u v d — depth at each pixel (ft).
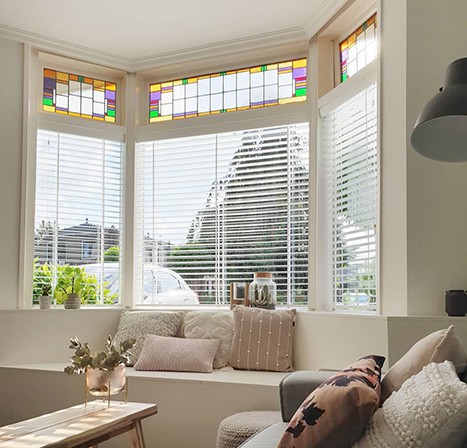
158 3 12.25
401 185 10.23
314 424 4.93
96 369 9.09
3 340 13.15
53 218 14.42
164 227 15.12
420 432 4.41
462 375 6.04
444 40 10.14
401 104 10.33
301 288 13.61
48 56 14.48
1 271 13.41
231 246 14.44
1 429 7.78
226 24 13.29
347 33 13.00
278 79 14.34
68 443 7.27
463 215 9.90
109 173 15.29
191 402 11.32
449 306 9.50
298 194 13.80
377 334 9.92
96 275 14.89
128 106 15.43
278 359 12.41
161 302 14.96
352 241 12.33
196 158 14.93
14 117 13.82
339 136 12.94
